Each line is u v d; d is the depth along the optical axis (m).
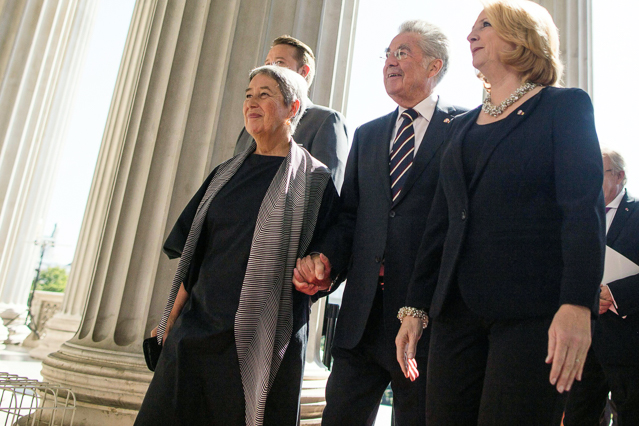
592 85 4.11
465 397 1.54
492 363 1.42
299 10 3.98
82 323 3.53
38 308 12.74
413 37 2.33
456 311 1.57
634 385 2.75
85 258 9.63
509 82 1.70
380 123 2.43
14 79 7.07
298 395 1.99
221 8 3.84
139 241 3.45
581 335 1.22
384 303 2.02
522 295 1.40
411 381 1.97
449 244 1.62
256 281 1.94
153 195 3.52
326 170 2.30
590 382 3.17
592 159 1.38
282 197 2.08
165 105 3.64
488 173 1.56
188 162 3.54
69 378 3.11
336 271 2.09
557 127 1.47
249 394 1.84
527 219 1.45
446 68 2.35
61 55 9.00
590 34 4.21
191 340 1.89
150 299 3.33
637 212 3.09
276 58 3.03
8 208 8.37
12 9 7.14
